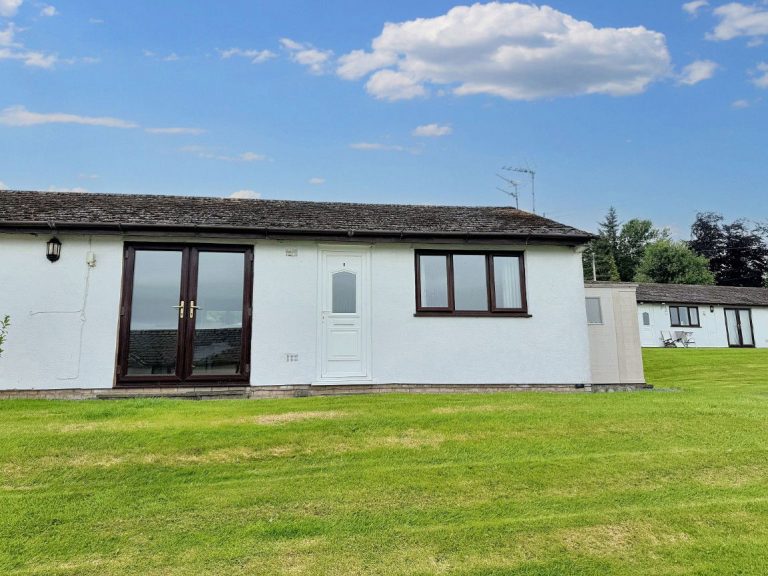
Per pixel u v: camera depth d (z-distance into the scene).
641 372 11.48
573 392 10.34
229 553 3.38
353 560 3.31
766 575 3.18
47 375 9.19
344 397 9.16
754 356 22.72
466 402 8.33
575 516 3.98
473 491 4.47
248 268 10.28
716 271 63.75
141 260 9.84
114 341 9.45
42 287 9.38
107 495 4.31
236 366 9.94
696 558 3.38
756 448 5.66
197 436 5.93
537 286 11.12
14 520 3.81
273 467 5.05
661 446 5.73
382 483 4.63
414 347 10.62
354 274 10.70
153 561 3.27
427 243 10.86
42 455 5.21
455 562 3.30
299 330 10.25
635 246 70.81
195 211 10.77
